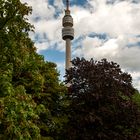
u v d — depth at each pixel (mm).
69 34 110250
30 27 21156
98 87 30594
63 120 32031
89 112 29781
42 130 31656
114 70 32438
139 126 31078
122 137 29875
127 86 32281
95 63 33250
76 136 30516
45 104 31875
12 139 17062
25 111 17531
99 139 29812
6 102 17062
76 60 33406
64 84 33875
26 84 23203
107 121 30516
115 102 30531
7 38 20422
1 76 18203
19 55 21219
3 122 16938
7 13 20344
